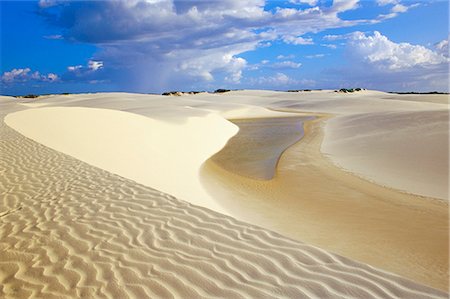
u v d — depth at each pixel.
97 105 50.25
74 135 14.22
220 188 10.59
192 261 3.91
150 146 15.59
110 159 11.77
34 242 4.50
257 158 16.14
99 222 5.10
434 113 23.50
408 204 8.52
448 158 12.22
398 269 5.38
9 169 8.36
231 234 4.61
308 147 17.89
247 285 3.43
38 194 6.51
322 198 9.28
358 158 13.82
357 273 3.57
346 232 6.91
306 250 4.10
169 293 3.35
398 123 21.27
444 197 8.91
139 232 4.73
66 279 3.64
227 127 29.33
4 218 5.36
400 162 12.46
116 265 3.88
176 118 25.62
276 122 36.56
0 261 4.05
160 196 6.27
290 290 3.33
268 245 4.25
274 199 9.34
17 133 13.03
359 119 27.30
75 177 7.68
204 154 17.58
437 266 5.48
